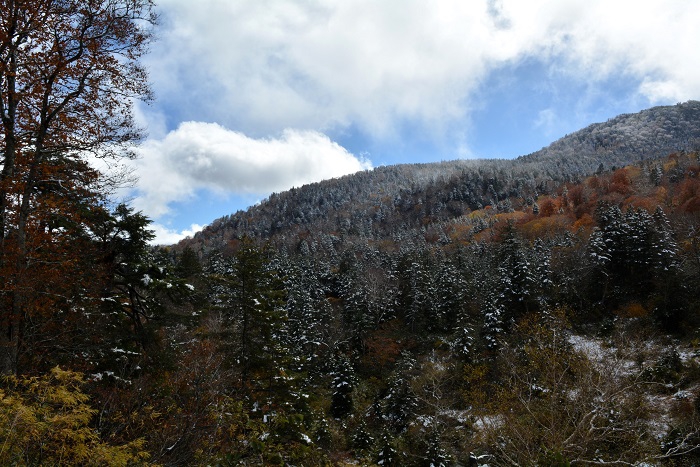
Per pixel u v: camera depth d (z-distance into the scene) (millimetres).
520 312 43469
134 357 12391
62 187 9727
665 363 28531
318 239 131125
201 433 8156
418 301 51625
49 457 5250
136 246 13977
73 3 9008
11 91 8531
